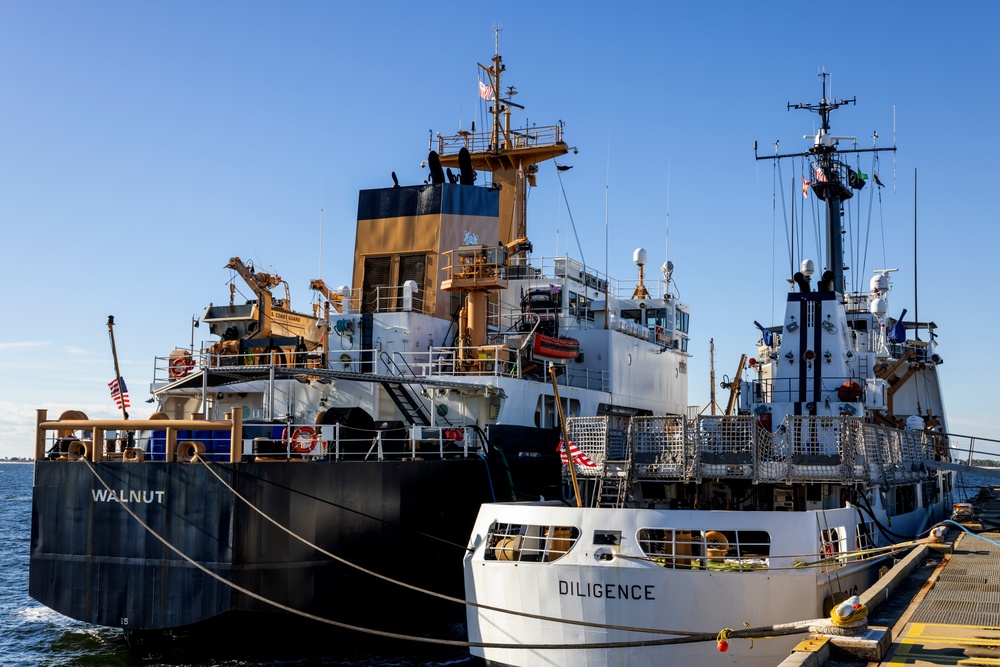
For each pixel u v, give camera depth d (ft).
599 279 130.41
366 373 90.94
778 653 58.08
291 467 73.61
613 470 70.85
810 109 123.85
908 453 84.02
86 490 75.87
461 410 94.84
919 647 41.98
